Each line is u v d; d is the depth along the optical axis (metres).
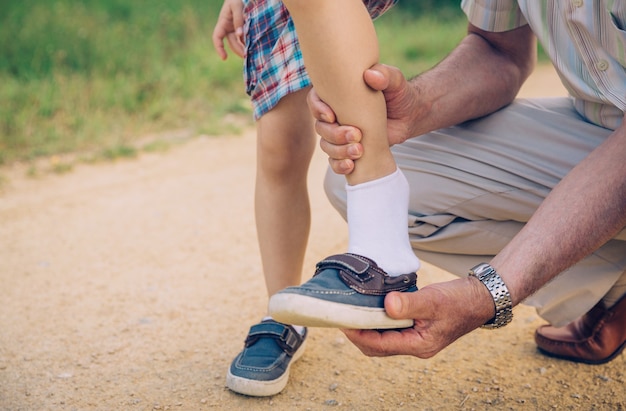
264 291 2.82
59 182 4.16
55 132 4.85
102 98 5.44
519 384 2.10
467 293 1.52
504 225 1.96
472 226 1.96
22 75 5.68
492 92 2.01
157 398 2.06
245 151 4.80
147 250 3.24
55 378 2.18
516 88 2.08
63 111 5.20
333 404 2.02
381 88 1.57
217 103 5.74
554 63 1.89
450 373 2.18
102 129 5.00
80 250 3.24
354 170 1.64
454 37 8.23
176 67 6.28
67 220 3.61
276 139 2.04
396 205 1.64
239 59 6.46
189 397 2.06
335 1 1.50
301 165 2.11
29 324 2.54
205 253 3.21
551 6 1.85
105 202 3.87
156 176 4.30
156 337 2.44
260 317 2.59
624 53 1.70
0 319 2.57
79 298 2.76
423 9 9.62
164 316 2.61
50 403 2.04
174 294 2.79
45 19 6.67
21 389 2.11
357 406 2.00
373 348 1.55
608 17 1.69
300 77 1.93
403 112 1.82
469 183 1.93
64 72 5.79
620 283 2.03
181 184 4.16
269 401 2.04
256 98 2.05
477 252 2.00
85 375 2.20
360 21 1.54
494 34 2.07
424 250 2.07
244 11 2.07
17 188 4.05
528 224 1.59
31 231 3.46
